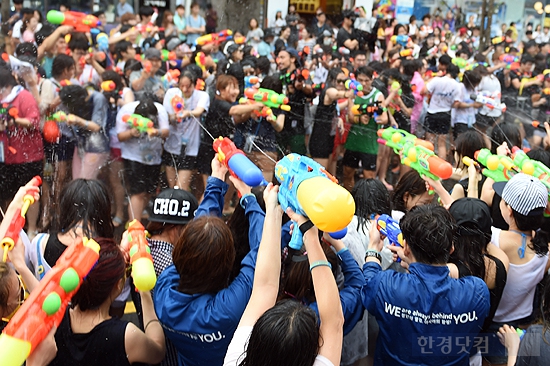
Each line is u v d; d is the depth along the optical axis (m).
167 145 4.49
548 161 3.56
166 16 7.97
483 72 6.56
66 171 4.24
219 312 1.81
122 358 1.86
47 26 5.30
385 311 1.99
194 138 4.52
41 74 4.51
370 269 2.14
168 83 4.92
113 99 4.43
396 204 3.11
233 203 4.58
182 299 1.85
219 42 6.51
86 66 5.13
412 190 3.03
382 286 2.00
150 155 4.35
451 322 1.95
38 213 3.94
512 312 2.46
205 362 1.89
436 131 5.89
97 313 1.90
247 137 4.58
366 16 9.67
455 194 3.07
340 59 6.61
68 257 1.57
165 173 4.54
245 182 1.88
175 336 1.88
